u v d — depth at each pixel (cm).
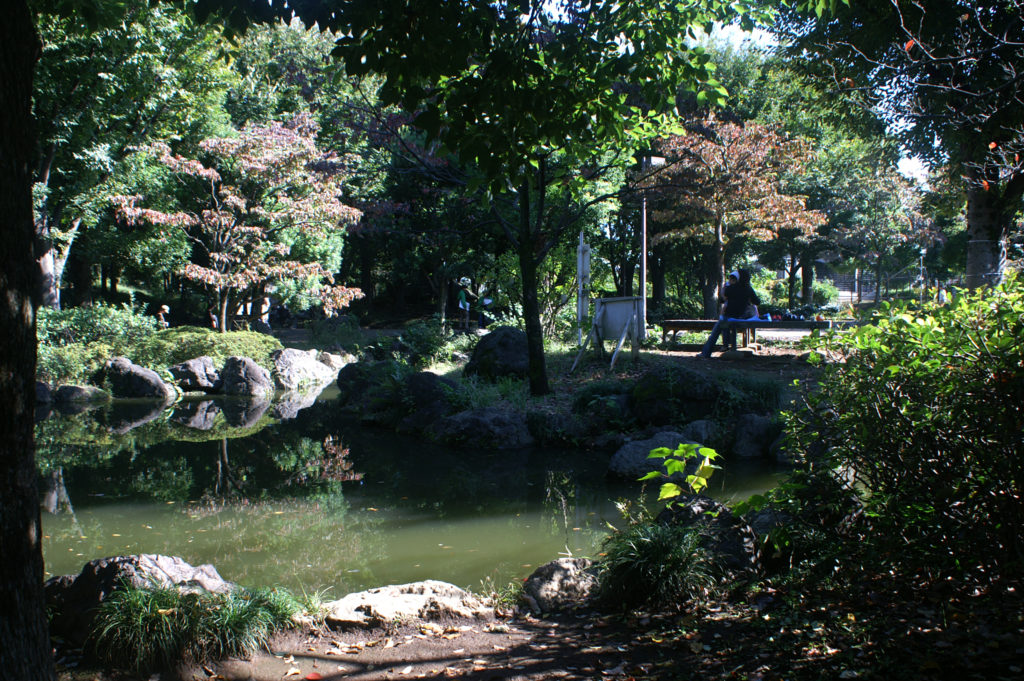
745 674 366
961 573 403
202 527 764
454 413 1304
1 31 257
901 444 421
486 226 2728
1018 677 314
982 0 743
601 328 1605
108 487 953
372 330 3684
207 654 434
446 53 479
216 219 2252
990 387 369
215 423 1496
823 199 3081
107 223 2556
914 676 333
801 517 507
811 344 467
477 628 482
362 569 626
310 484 964
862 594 438
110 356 2016
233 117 3003
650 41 553
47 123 1931
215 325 2588
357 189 3056
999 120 792
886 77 704
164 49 2038
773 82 2192
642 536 514
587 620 482
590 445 1142
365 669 422
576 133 594
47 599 478
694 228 2495
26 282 267
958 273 2602
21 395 265
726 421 1090
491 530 741
